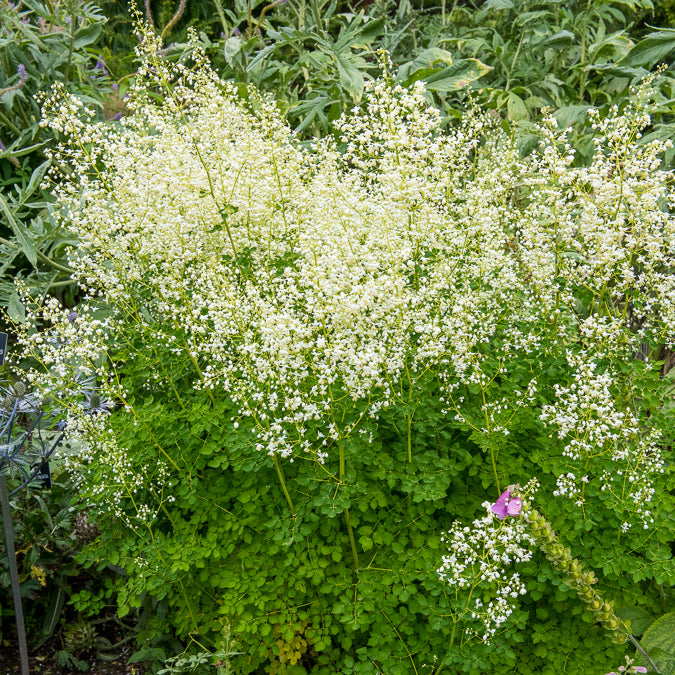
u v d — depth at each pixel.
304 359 2.67
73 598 3.15
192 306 3.30
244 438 2.84
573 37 6.41
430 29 8.33
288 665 2.89
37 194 5.71
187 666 2.98
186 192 3.41
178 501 3.26
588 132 6.03
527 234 3.12
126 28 10.35
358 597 2.75
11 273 5.54
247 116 4.01
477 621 2.62
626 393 3.04
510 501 2.45
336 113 5.68
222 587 2.90
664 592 2.98
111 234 3.53
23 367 4.57
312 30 7.05
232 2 9.53
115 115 6.66
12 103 5.59
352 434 2.83
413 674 2.72
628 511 2.81
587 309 4.18
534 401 2.85
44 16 6.01
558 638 2.74
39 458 3.19
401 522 2.93
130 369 3.48
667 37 5.30
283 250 3.54
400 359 2.72
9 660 3.39
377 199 3.39
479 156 4.80
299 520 2.73
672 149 4.77
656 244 2.87
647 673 2.59
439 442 3.01
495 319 3.18
